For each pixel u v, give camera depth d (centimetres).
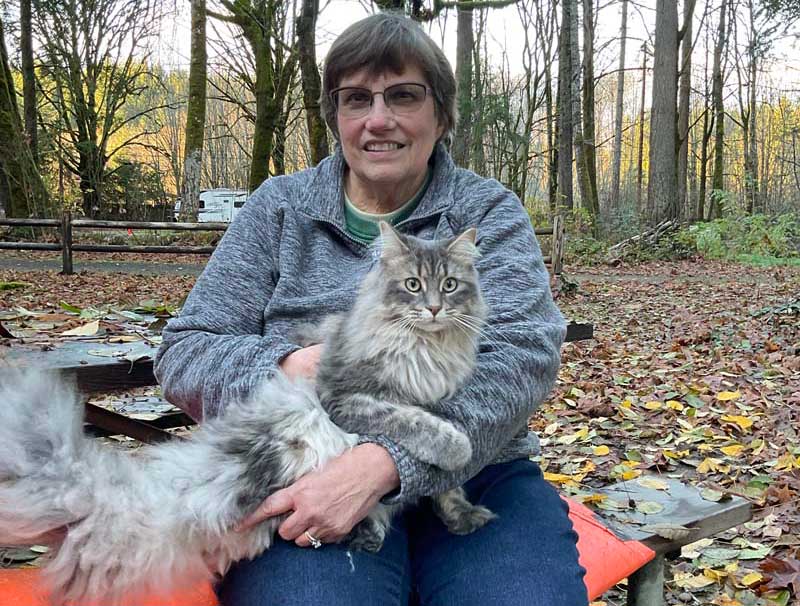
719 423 596
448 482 218
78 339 401
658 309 1191
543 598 203
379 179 280
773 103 4541
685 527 282
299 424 214
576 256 1952
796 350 824
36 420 195
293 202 290
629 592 282
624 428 591
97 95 3034
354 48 276
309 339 264
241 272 276
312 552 206
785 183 4269
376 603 199
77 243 1684
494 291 261
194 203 1994
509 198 287
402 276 239
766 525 417
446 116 298
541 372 242
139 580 191
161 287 1217
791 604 346
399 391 231
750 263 1967
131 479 200
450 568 215
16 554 317
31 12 2381
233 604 202
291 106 2588
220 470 207
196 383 246
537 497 240
